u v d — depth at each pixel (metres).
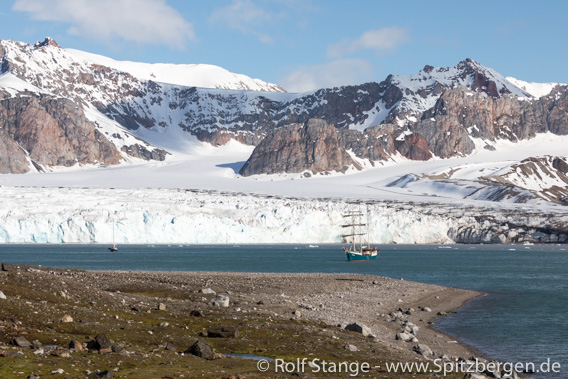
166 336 43.31
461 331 62.56
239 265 183.12
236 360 38.47
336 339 47.91
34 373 30.48
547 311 78.75
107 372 31.31
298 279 107.31
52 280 55.66
